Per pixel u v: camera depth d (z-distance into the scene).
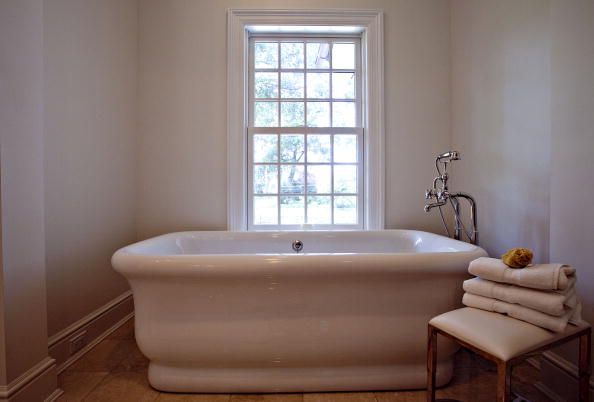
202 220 2.26
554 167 1.26
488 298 1.07
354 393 1.34
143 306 1.30
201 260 1.23
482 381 1.42
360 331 1.30
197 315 1.29
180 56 2.25
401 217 2.28
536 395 1.30
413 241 2.04
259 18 2.24
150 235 2.25
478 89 1.93
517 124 1.59
